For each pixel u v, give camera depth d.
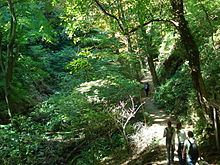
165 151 9.38
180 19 7.64
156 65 24.30
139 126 12.85
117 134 13.38
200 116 10.36
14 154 10.24
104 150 12.05
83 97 11.73
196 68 7.73
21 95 14.82
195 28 12.62
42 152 11.37
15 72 17.98
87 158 11.55
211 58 11.30
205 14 12.13
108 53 10.48
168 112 14.16
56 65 23.27
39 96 18.52
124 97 13.01
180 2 7.59
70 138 12.86
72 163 11.30
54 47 24.95
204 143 8.53
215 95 9.05
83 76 13.98
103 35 11.21
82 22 8.93
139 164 9.15
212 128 8.33
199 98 7.93
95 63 12.55
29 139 10.77
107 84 11.55
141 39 14.53
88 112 11.38
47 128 11.94
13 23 13.32
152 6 10.90
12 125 11.39
